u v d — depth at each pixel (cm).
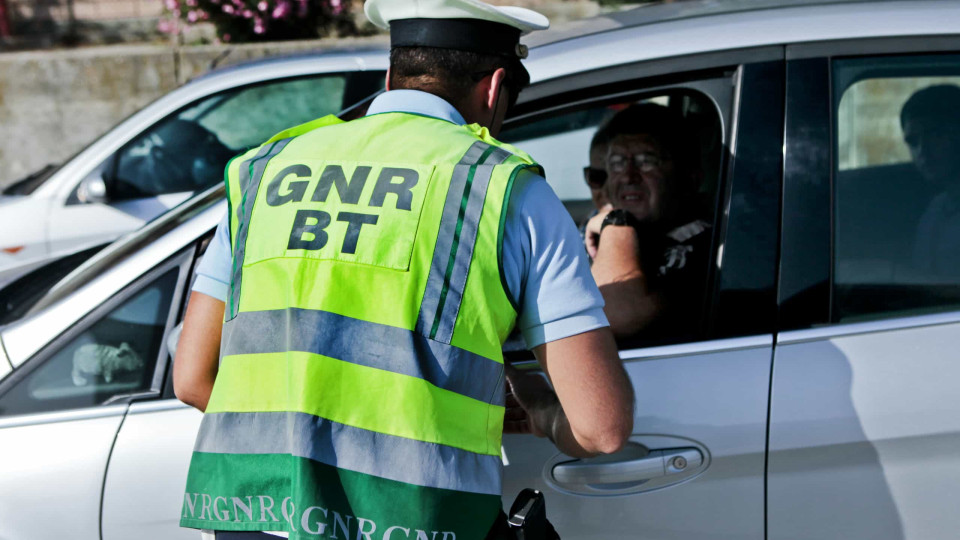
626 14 206
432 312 124
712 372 166
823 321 167
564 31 195
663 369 168
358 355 125
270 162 139
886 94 179
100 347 182
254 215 135
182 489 169
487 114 144
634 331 181
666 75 176
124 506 170
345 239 127
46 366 181
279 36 706
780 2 188
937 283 171
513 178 127
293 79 404
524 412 160
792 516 164
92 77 694
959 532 164
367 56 413
